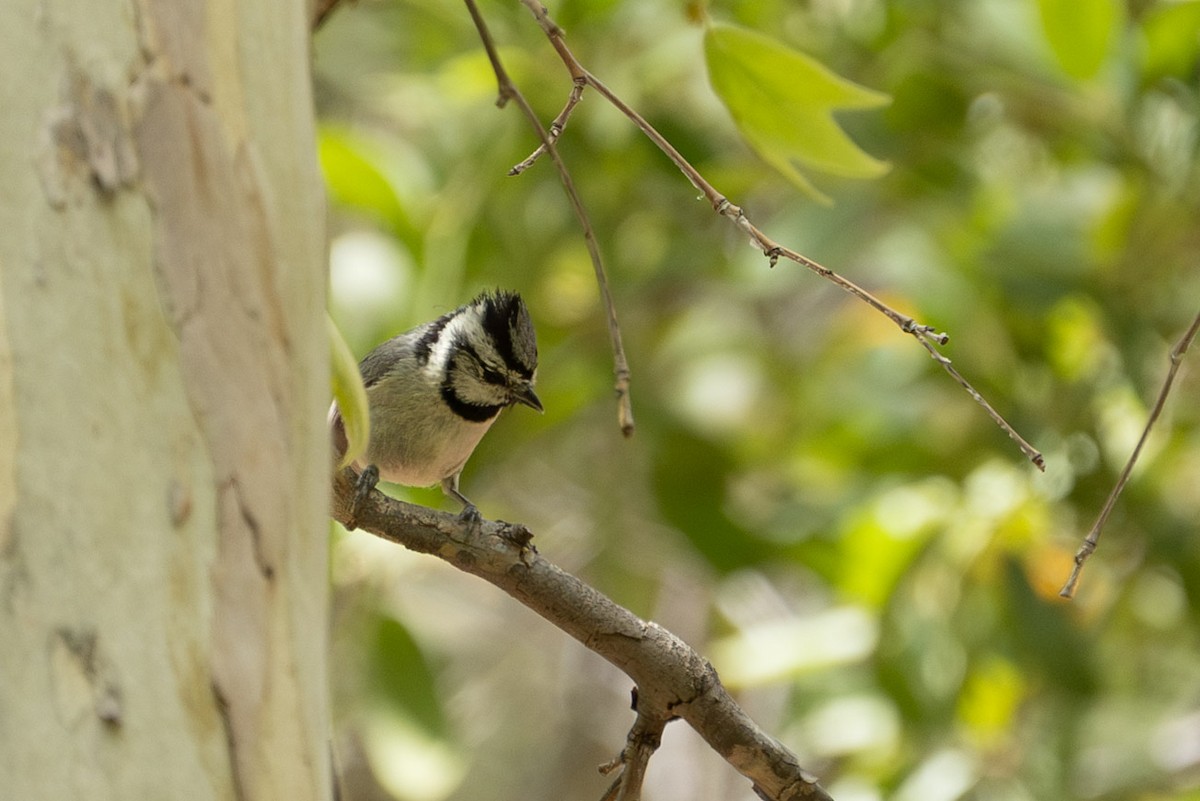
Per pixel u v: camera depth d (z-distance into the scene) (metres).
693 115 11.94
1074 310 11.65
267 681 3.39
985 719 11.10
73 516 3.19
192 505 3.34
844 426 12.00
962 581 11.06
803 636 11.30
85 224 3.31
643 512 12.86
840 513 11.52
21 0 3.33
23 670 3.09
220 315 3.46
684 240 12.17
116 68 3.40
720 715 5.65
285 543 3.50
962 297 11.47
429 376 8.73
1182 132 11.28
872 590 10.98
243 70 3.60
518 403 8.95
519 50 11.01
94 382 3.27
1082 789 12.23
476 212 10.88
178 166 3.44
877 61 11.65
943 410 11.79
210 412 3.40
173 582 3.29
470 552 5.55
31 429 3.18
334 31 14.15
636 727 5.75
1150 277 11.38
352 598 10.70
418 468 8.94
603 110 11.10
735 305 13.52
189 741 3.25
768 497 12.27
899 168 11.62
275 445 3.51
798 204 11.88
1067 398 11.38
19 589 3.12
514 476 13.74
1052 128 12.02
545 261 11.64
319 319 3.71
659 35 11.27
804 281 12.45
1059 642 10.77
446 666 12.59
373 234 11.01
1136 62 11.20
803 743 11.21
